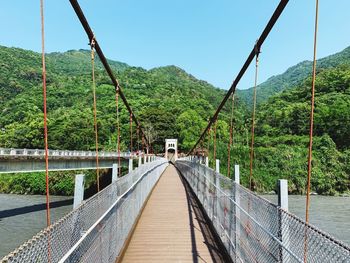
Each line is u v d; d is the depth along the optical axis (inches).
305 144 2418.8
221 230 250.5
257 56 248.5
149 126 2989.7
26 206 1125.7
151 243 265.1
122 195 217.2
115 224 196.1
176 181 788.0
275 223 126.1
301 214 1087.6
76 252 116.9
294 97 3425.2
